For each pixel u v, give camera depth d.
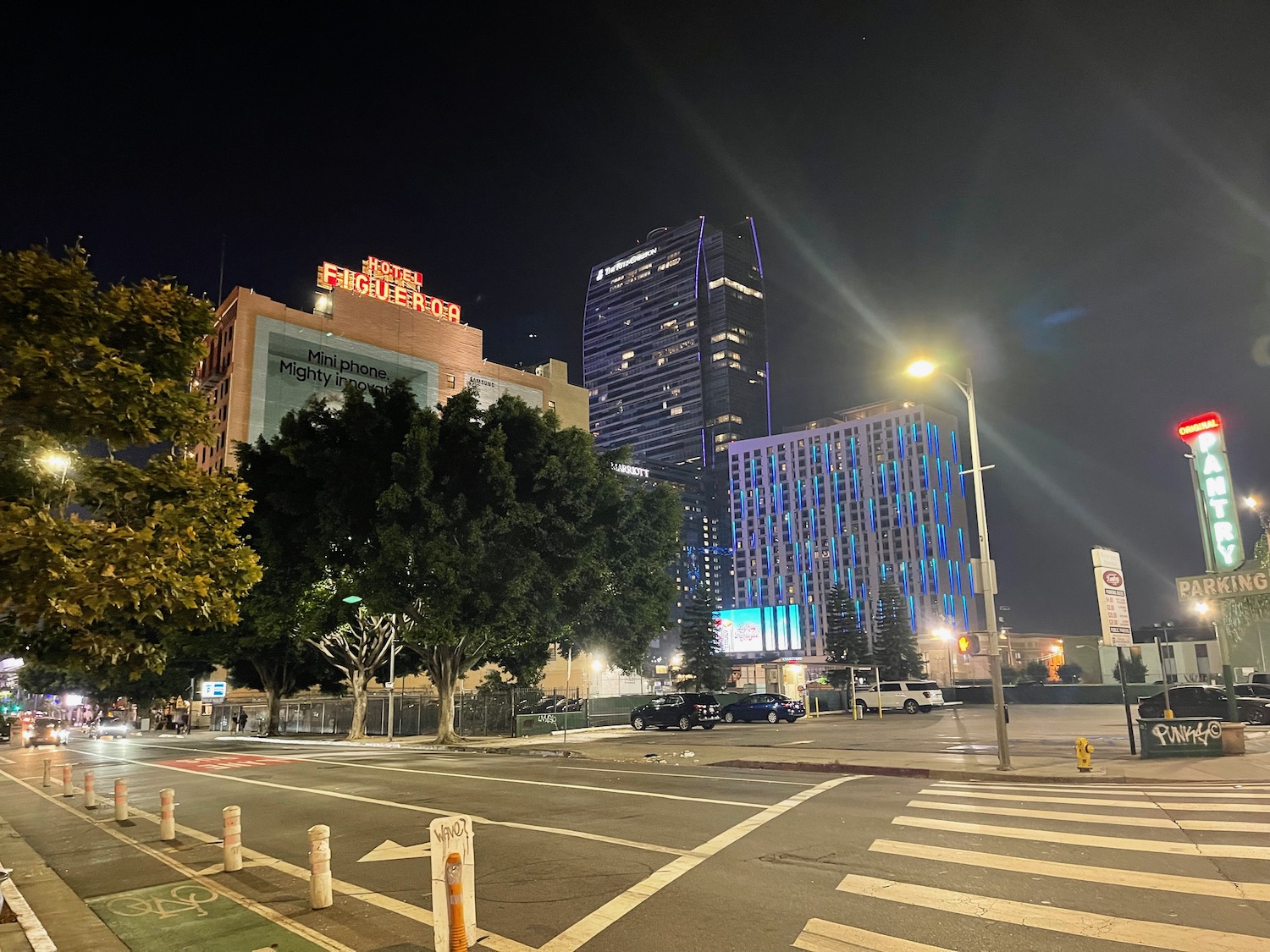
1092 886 7.56
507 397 31.84
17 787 22.44
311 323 91.56
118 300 9.06
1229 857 8.53
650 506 35.56
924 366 19.39
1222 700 30.06
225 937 7.14
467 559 28.12
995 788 14.59
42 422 8.33
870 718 43.28
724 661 87.75
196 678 72.56
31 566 7.33
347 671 43.22
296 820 13.26
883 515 194.25
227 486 9.88
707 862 8.97
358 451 31.25
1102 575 20.03
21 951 6.79
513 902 7.72
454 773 19.95
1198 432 21.59
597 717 41.41
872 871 8.32
